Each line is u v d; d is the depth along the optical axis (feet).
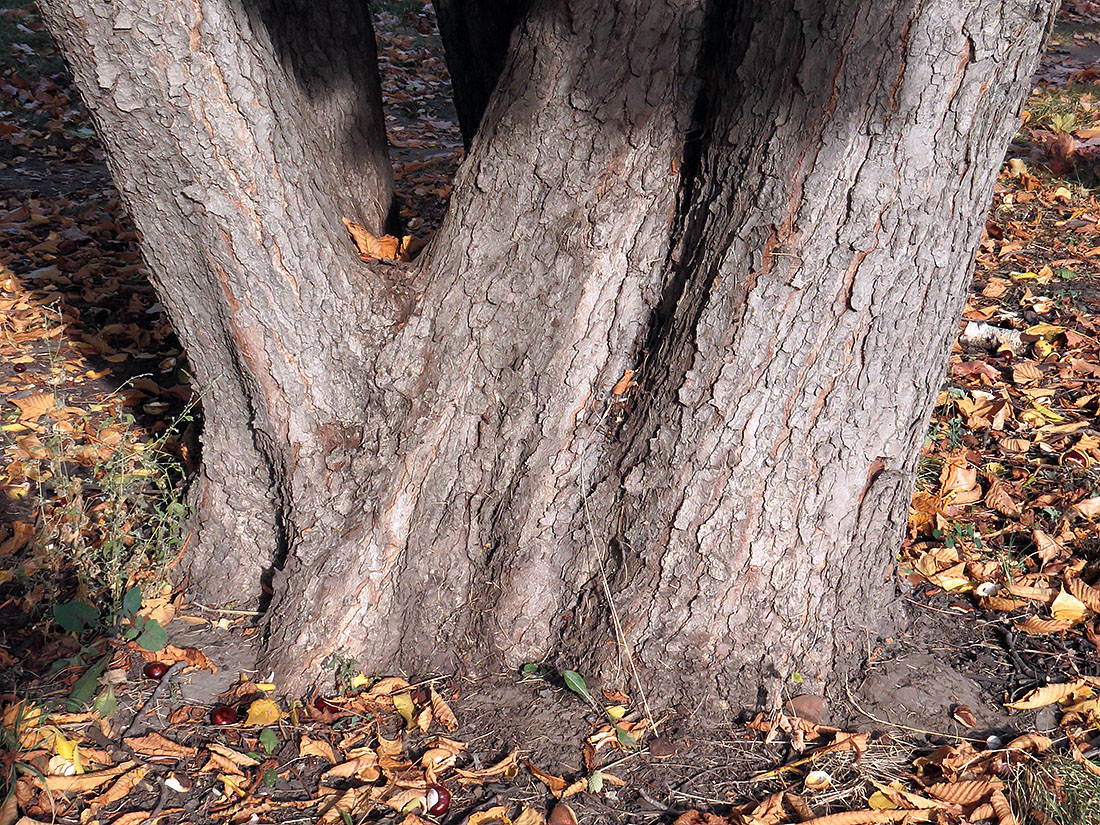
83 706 8.89
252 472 10.06
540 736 8.71
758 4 7.55
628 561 8.90
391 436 9.41
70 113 26.71
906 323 8.20
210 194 8.29
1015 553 10.94
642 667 8.96
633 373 8.99
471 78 11.34
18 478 12.28
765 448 8.36
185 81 7.77
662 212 8.63
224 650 9.75
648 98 8.28
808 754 8.48
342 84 10.43
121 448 11.25
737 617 8.82
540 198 8.69
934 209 7.83
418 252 10.50
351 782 8.29
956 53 7.30
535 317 8.89
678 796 8.11
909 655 9.45
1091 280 17.26
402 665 9.57
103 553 10.46
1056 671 9.36
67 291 17.54
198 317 9.21
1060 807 7.73
